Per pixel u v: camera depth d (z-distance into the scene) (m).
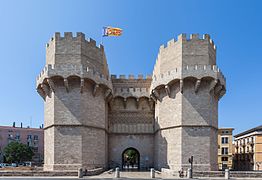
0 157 107.00
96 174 40.19
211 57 45.03
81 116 41.97
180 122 42.22
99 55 47.28
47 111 44.25
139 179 34.19
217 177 37.62
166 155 44.62
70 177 35.84
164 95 46.22
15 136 112.44
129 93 53.41
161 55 47.94
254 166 77.88
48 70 41.66
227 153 94.50
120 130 53.38
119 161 52.62
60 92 42.53
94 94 44.50
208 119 42.22
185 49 43.44
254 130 79.56
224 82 45.06
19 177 35.34
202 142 41.66
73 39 43.62
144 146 52.97
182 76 41.75
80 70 41.81
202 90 42.81
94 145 43.84
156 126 49.59
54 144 41.22
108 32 51.94
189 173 36.28
